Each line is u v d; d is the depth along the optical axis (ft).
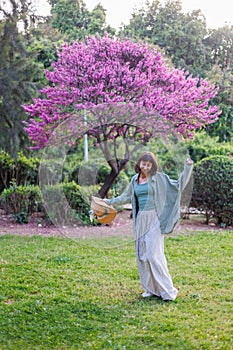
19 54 32.50
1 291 16.42
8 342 12.64
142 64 28.58
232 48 67.92
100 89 26.23
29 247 23.44
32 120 29.30
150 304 15.47
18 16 34.19
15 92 31.40
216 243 24.63
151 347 12.37
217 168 29.27
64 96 27.50
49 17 38.24
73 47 30.42
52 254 22.03
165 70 29.14
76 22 72.28
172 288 15.97
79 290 16.85
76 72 27.84
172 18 70.64
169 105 26.27
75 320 14.08
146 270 15.76
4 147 32.12
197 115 28.07
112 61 27.86
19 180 35.78
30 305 15.19
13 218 30.96
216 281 18.03
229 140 48.14
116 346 12.36
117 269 19.65
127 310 14.96
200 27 65.62
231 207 28.99
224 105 47.03
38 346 12.49
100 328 13.58
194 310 14.87
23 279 17.87
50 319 14.15
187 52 64.85
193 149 45.06
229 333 13.17
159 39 66.59
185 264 20.54
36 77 33.30
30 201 30.83
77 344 12.57
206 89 29.37
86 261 20.89
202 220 31.40
